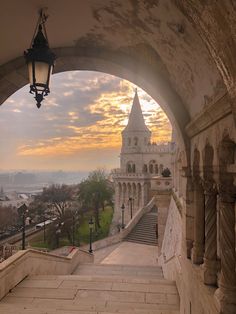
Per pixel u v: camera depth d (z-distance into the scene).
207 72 3.64
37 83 4.32
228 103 2.89
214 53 2.51
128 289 9.19
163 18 3.86
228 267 3.56
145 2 3.81
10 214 70.44
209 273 4.38
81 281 9.73
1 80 5.82
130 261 24.80
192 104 4.99
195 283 5.01
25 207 16.80
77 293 8.77
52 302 8.04
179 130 5.72
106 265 16.92
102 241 31.39
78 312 7.20
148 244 31.72
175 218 14.55
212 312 3.82
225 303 3.48
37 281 9.66
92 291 8.94
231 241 3.58
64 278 10.01
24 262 9.89
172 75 5.18
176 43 4.11
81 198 66.94
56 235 50.19
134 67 5.81
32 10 4.61
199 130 4.61
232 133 3.06
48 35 5.45
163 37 4.34
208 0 2.17
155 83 5.65
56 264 13.03
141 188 61.88
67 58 6.06
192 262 5.40
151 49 5.07
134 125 69.19
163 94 5.62
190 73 4.32
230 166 3.41
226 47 2.19
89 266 16.61
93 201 65.56
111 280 9.92
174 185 18.95
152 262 24.22
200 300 4.59
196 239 5.30
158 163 67.06
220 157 3.55
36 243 55.28
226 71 2.35
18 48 5.55
